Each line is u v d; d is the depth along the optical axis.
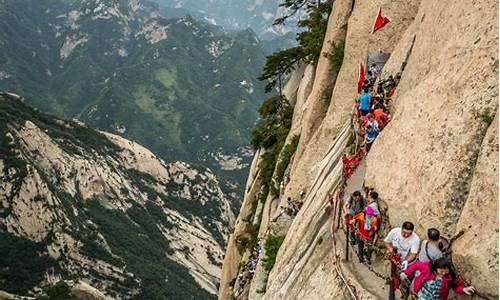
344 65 30.17
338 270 14.88
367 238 14.31
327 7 45.06
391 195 14.28
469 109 12.19
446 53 14.55
